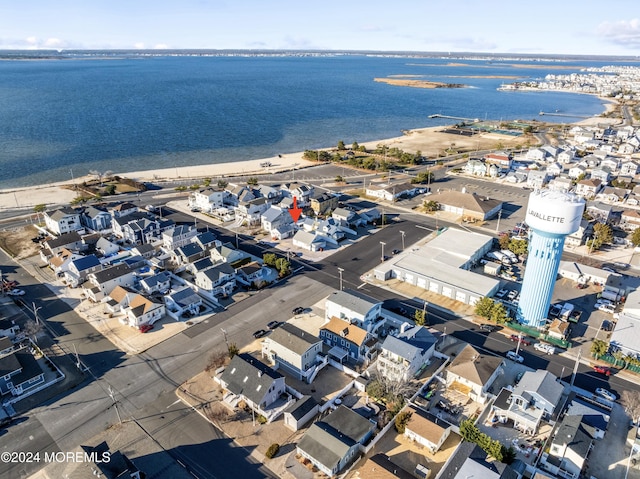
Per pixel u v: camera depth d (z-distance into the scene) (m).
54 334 77.88
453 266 97.75
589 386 67.00
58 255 101.19
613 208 138.25
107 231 122.12
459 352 74.38
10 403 62.62
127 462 51.00
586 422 57.59
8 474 51.69
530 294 79.56
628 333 75.31
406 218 132.00
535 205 73.31
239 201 134.50
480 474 49.75
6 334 75.69
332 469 51.22
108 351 73.88
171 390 65.50
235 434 58.03
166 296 86.19
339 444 53.34
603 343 72.50
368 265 103.56
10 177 174.12
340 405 60.28
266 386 62.06
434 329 80.62
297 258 106.94
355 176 174.88
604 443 56.84
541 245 75.25
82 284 94.00
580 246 113.88
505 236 112.88
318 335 78.12
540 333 79.06
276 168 187.88
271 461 54.00
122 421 59.81
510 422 60.53
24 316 82.88
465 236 112.94
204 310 85.94
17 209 138.12
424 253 104.00
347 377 69.12
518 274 99.62
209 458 54.31
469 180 169.25
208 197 136.00
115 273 91.69
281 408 61.88
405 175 175.50
